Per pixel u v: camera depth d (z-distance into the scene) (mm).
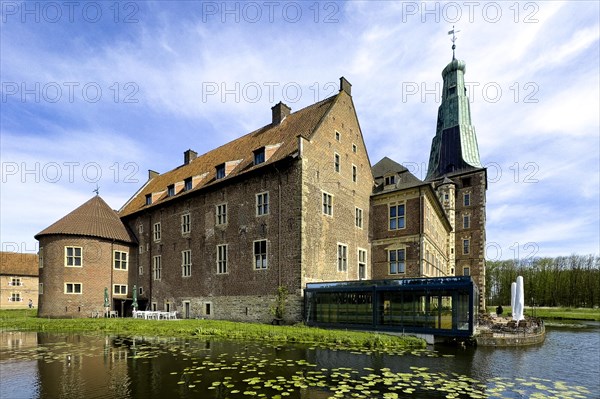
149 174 44562
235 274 25594
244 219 25641
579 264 70312
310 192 23297
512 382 10531
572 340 22297
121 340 17703
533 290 69000
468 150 51500
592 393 9844
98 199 36812
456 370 11789
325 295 21047
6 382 10250
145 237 34750
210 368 11508
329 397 8680
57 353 14359
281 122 30125
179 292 29875
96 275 32375
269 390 9211
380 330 18844
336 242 25188
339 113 27391
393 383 9930
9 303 57062
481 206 46750
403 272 27031
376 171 34812
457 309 16875
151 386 9680
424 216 26750
